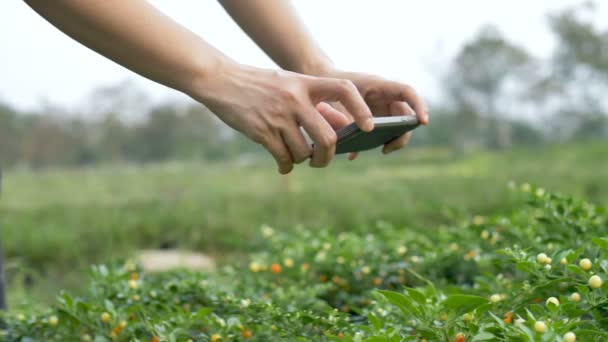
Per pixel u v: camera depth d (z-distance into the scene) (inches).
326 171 514.9
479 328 52.0
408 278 95.8
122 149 1024.2
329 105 75.7
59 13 55.2
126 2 55.6
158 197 335.6
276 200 280.8
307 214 255.0
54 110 990.4
